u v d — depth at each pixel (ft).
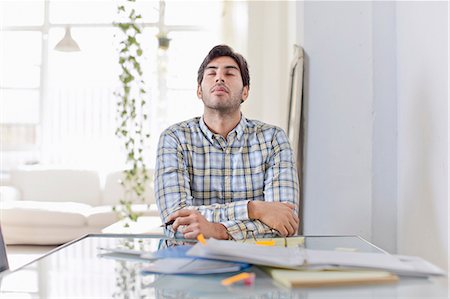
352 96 7.58
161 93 18.29
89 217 15.06
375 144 7.44
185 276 3.15
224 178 6.34
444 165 5.53
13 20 19.03
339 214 7.66
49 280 3.17
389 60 7.41
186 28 18.43
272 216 5.39
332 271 3.13
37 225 14.98
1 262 4.75
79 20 18.95
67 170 17.51
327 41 7.80
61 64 19.17
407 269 3.09
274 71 16.30
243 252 3.32
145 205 15.02
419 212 6.38
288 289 2.84
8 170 17.57
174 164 6.15
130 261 3.72
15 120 19.15
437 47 5.70
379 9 7.45
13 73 19.11
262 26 16.56
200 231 4.93
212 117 6.37
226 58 6.37
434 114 5.82
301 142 8.91
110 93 19.21
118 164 19.26
